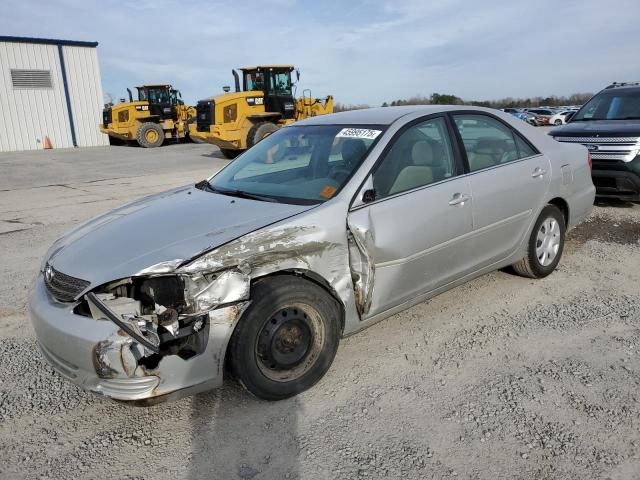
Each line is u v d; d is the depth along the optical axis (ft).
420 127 12.66
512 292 14.99
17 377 11.19
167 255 9.11
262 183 12.57
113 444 9.05
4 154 75.41
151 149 78.79
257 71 59.98
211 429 9.34
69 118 88.07
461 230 12.59
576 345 11.81
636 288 14.98
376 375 10.90
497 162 14.02
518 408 9.59
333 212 10.47
